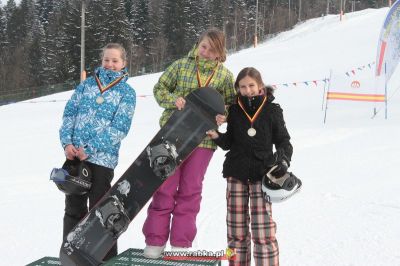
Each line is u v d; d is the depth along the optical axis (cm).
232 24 6894
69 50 4969
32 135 1221
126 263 316
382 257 412
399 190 611
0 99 3306
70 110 356
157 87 355
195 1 6488
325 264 402
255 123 332
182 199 338
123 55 358
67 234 321
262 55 2644
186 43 6112
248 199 343
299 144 952
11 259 421
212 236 470
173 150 317
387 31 1226
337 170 732
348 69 1984
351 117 1266
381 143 930
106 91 349
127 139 1059
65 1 7056
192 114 332
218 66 353
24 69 5538
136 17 6544
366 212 534
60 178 320
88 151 339
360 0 8531
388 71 1249
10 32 6931
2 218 539
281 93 1686
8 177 760
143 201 319
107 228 307
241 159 331
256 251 327
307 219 520
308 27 4853
